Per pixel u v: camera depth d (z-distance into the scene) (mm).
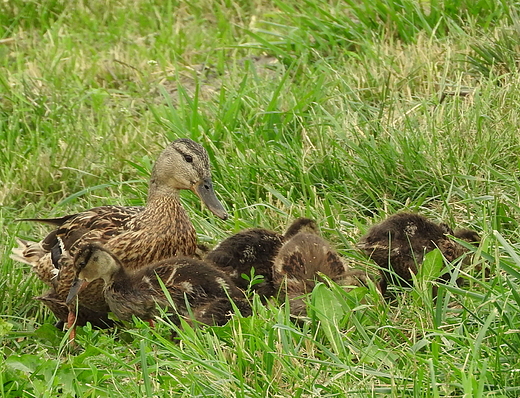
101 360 8805
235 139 13258
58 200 13320
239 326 8281
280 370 8094
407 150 11961
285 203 11727
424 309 9172
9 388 8375
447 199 11305
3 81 15672
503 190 11617
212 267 9930
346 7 16781
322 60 15250
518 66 14375
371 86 14516
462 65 14688
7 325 9320
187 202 12344
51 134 14164
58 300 10469
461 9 15906
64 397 8109
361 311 9047
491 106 13172
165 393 7988
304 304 9367
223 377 7992
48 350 9867
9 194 13094
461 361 8062
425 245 10336
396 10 16219
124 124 14641
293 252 10234
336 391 7770
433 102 13602
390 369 7980
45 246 11102
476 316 8273
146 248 10789
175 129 13562
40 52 17078
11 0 18719
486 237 9352
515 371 7695
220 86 15812
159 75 16562
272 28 17453
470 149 12109
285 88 14727
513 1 15734
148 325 9328
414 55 14898
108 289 9836
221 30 17984
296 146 12680
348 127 12961
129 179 13422
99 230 10766
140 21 18344
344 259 10539
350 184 12141
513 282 9125
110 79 16516
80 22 18469
